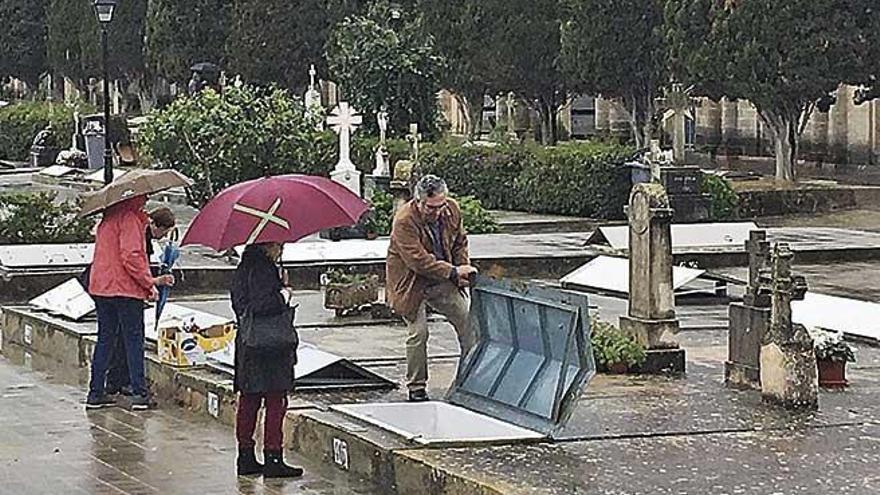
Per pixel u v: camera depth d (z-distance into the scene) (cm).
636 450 1237
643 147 5334
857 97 4947
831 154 6288
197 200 3284
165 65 7738
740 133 6875
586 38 5806
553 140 6456
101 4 3525
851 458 1209
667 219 1664
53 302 2147
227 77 7388
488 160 4556
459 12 6325
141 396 1630
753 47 4794
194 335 1683
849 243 3234
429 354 1841
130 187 1605
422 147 4728
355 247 2736
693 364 1719
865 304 2008
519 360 1383
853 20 4731
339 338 2003
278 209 1284
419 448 1239
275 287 1284
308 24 7131
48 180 5341
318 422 1351
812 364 1438
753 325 1554
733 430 1323
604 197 4206
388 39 5078
